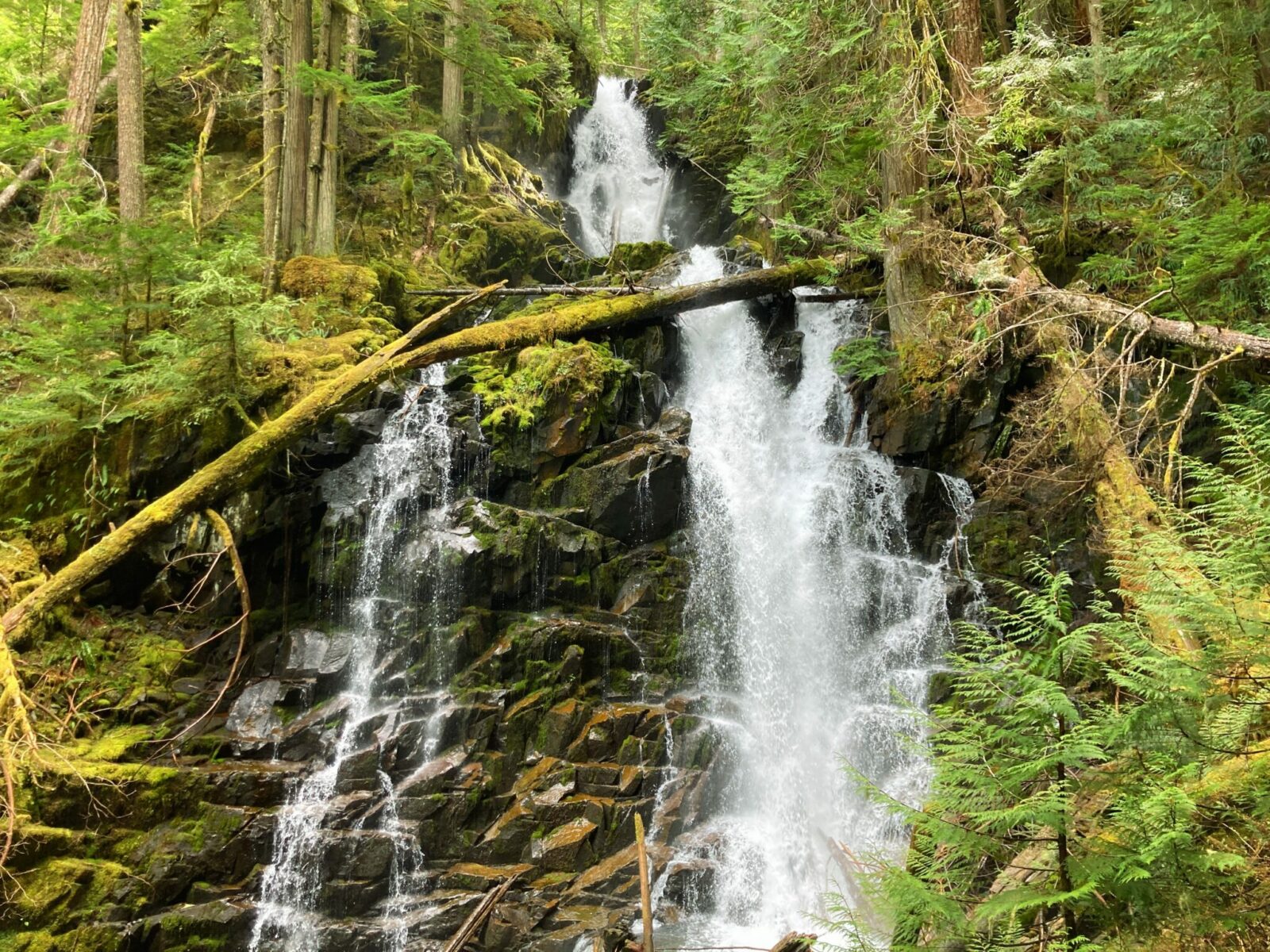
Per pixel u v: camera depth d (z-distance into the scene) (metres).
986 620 10.60
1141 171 11.95
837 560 11.30
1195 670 3.44
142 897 7.24
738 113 18.61
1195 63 10.41
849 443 12.72
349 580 9.70
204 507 8.81
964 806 3.60
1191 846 3.22
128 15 11.97
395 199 16.27
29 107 15.60
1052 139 12.31
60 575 8.19
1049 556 10.88
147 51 17.12
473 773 8.62
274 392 10.23
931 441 11.85
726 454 12.15
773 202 14.18
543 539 10.19
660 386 12.34
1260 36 9.97
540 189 19.77
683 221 20.67
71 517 9.48
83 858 7.27
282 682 8.98
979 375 11.59
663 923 8.07
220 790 7.86
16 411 9.19
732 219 19.52
